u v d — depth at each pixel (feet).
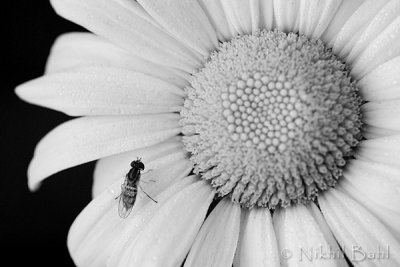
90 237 0.40
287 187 0.39
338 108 0.39
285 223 0.39
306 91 0.39
